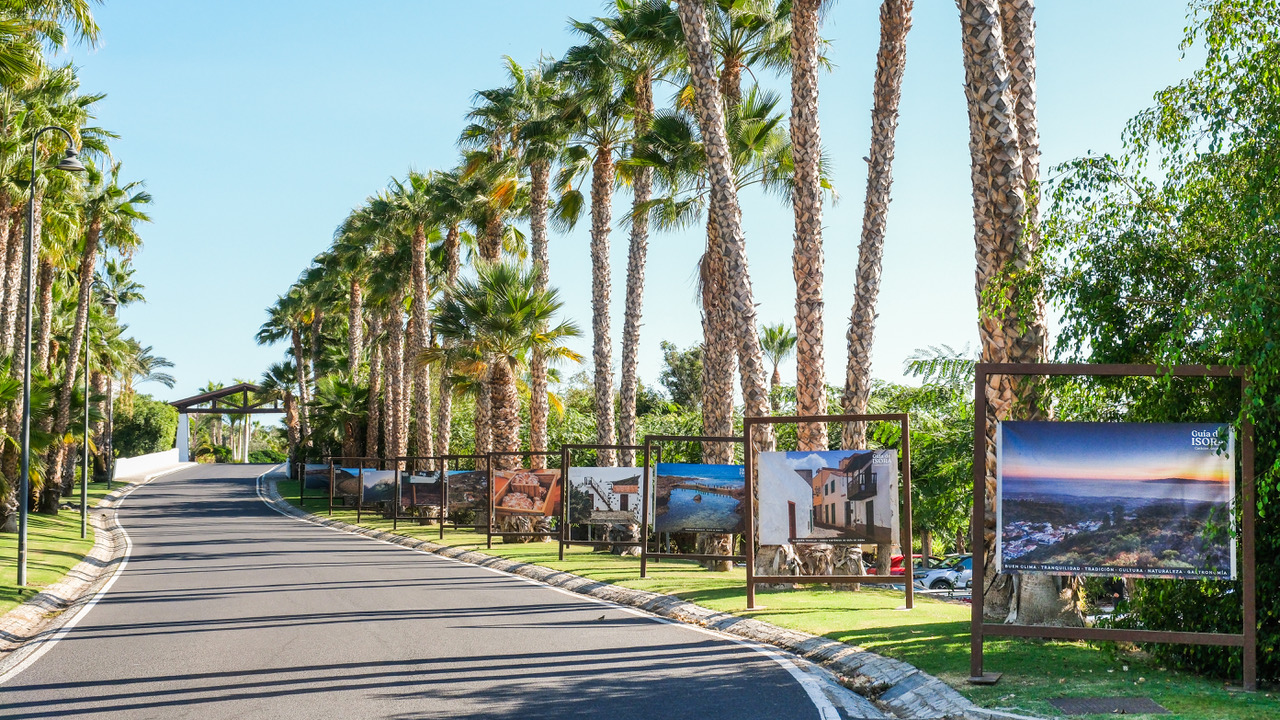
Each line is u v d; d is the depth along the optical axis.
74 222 38.44
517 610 15.34
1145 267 9.64
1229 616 8.98
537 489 28.30
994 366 9.16
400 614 14.91
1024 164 12.32
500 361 32.81
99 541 32.91
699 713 8.25
